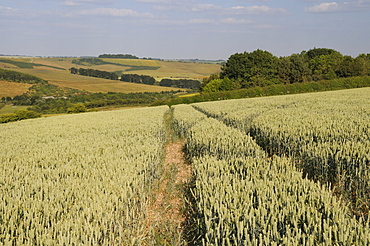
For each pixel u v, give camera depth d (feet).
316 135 27.04
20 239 11.66
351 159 20.13
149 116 65.62
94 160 23.97
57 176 19.97
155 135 38.78
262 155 25.38
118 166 21.43
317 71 221.25
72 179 18.99
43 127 59.26
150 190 21.54
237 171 19.53
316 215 11.62
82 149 29.60
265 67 209.67
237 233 11.57
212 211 13.92
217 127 37.17
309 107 55.93
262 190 14.83
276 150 30.30
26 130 55.11
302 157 24.39
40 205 14.64
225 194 15.33
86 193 15.83
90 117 77.92
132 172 20.26
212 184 16.34
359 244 10.40
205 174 18.65
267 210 13.16
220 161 21.33
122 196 15.74
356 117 36.29
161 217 18.16
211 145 27.37
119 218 14.53
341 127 28.60
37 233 11.73
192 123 45.80
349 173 19.61
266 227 11.74
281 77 210.18
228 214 12.53
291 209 12.63
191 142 31.83
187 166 29.60
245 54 215.72
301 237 11.15
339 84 160.66
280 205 13.38
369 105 53.21
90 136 39.78
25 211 13.62
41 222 13.47
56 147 32.24
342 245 10.43
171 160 32.81
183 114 61.21
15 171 21.85
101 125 53.16
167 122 66.13
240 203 13.64
